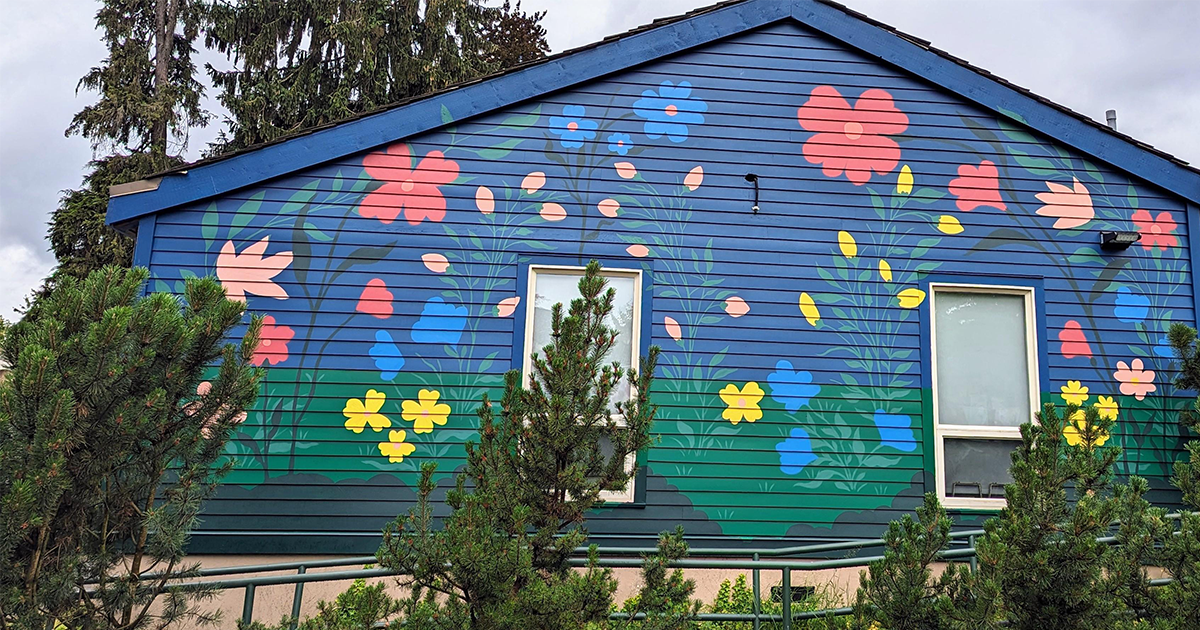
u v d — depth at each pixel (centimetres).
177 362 543
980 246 933
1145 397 912
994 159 952
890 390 895
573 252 902
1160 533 523
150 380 532
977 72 959
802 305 907
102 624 522
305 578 628
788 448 876
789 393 888
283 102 2456
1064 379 909
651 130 934
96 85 2502
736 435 875
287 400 848
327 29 2477
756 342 895
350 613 589
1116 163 951
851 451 880
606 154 925
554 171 917
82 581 520
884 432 887
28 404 490
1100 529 485
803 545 859
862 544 764
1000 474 891
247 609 607
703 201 923
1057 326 921
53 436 483
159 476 540
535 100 929
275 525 823
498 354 876
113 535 539
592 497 533
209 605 804
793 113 948
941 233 933
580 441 538
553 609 479
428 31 2567
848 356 900
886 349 905
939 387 908
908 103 959
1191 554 509
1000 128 959
